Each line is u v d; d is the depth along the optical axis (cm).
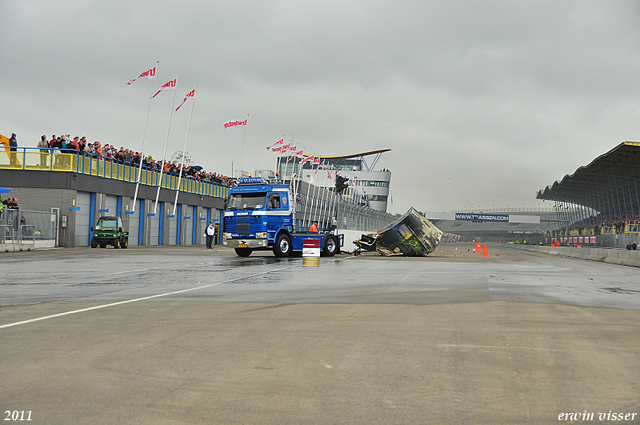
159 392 475
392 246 3469
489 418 420
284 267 2058
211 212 5797
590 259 3831
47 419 410
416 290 1297
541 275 1914
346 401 455
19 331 741
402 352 633
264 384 500
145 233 4569
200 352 625
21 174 3616
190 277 1577
